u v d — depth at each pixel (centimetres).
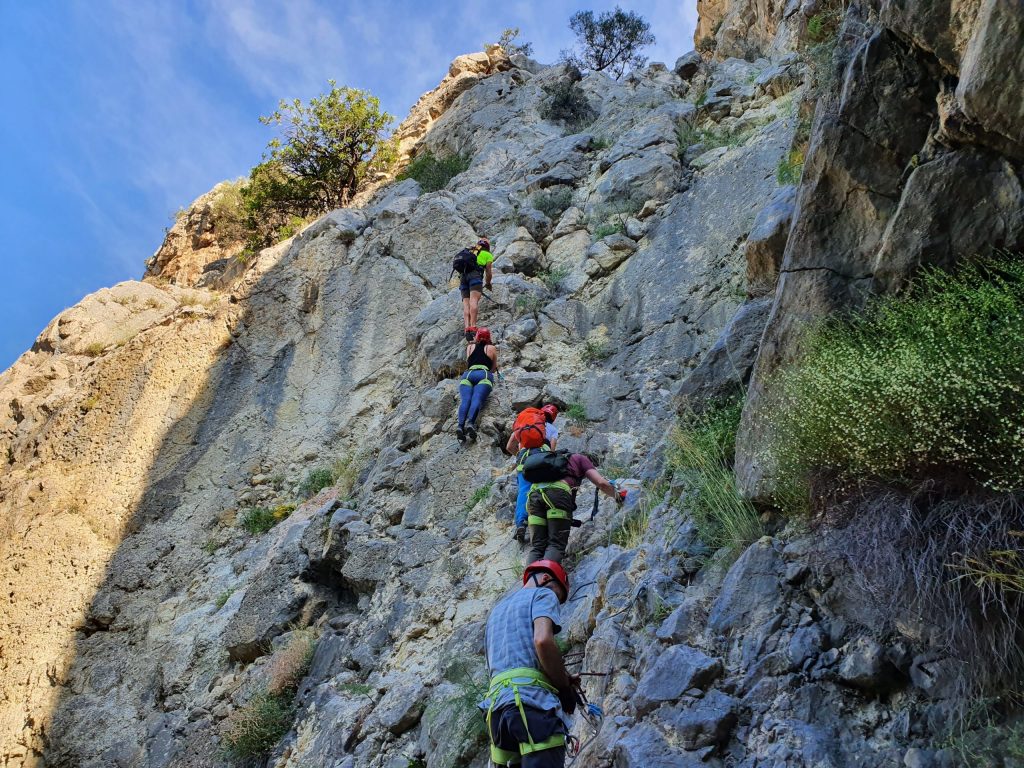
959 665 369
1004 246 445
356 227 1431
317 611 898
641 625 517
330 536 918
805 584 454
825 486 452
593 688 508
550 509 600
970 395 383
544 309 1088
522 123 1730
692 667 440
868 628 416
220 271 2169
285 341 1344
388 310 1284
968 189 454
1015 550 353
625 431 899
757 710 414
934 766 353
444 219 1325
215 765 805
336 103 1969
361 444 1157
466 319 1065
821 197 520
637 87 1608
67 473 1352
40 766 998
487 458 900
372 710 709
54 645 1126
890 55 491
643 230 1180
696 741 409
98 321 1648
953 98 446
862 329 481
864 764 370
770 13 1739
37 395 1536
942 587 369
